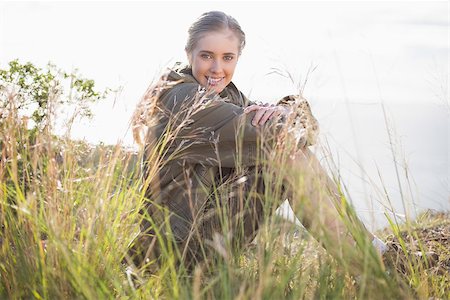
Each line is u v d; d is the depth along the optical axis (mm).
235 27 3367
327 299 2355
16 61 4273
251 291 2256
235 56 3381
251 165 2965
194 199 2984
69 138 2713
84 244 2605
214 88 3350
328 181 2699
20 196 2588
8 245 2570
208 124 3000
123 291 2428
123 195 2773
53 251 2432
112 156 2789
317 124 2582
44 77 4129
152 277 2611
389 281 2324
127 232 2771
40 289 2389
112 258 2578
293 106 2611
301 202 2441
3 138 2664
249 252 2719
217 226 2898
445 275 2957
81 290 2295
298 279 2393
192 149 3031
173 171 3039
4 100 2699
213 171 3064
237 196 2887
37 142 2678
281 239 2469
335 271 2430
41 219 2518
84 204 2646
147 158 3037
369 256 2357
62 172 2768
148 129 3078
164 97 3102
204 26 3326
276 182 2654
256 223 2900
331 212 2498
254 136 2947
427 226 3678
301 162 2736
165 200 3023
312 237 2553
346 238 2463
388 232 3604
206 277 2561
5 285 2504
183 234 2916
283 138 2658
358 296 2367
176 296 2301
